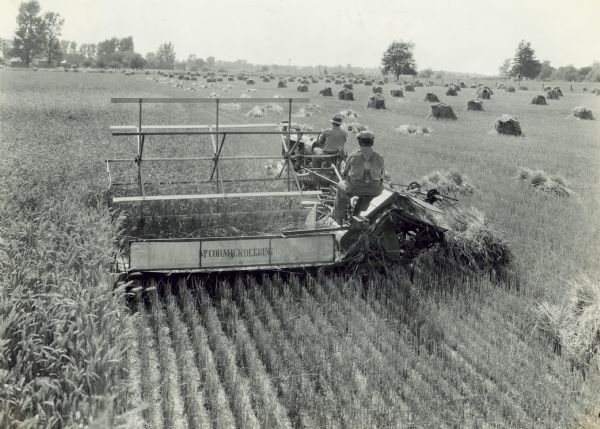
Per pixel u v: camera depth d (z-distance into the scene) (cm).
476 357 649
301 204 1112
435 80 12988
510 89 7881
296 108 3875
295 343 671
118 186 1152
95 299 607
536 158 2167
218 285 831
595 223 1255
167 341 673
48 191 1114
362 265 891
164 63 17238
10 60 11200
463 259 962
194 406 532
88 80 7144
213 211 1113
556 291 844
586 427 521
